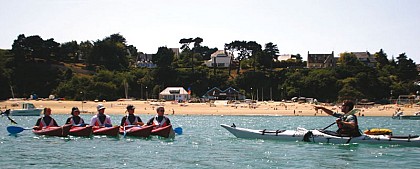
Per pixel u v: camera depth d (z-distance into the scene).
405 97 112.62
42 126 25.92
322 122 53.66
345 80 114.12
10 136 25.64
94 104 85.12
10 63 110.94
